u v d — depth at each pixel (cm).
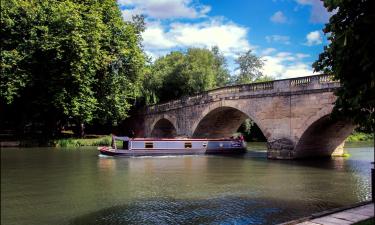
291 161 3256
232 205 1680
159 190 2011
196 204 1703
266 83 3541
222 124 4841
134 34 5466
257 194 1902
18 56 4306
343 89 1018
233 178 2384
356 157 3644
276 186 2111
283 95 3362
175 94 6125
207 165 3073
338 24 992
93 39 4550
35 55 4453
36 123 5109
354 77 997
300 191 1972
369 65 915
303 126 3175
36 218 1509
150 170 2778
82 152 4162
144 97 6219
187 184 2181
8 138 5041
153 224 1415
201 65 6562
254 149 4862
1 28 4394
